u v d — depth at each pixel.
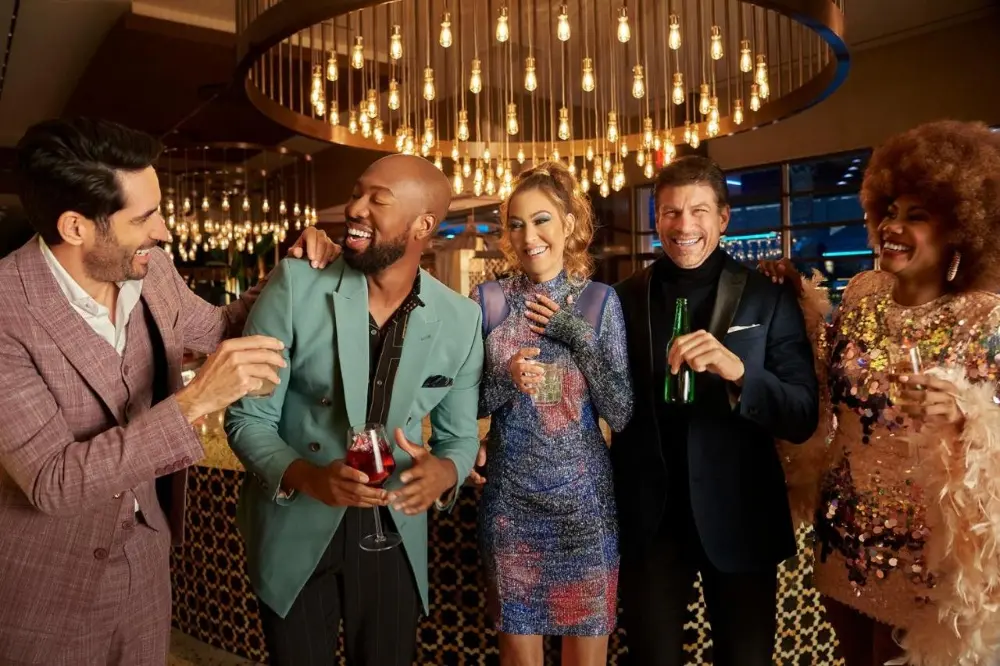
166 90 8.16
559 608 1.91
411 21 5.90
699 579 2.54
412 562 1.78
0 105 9.22
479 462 2.17
